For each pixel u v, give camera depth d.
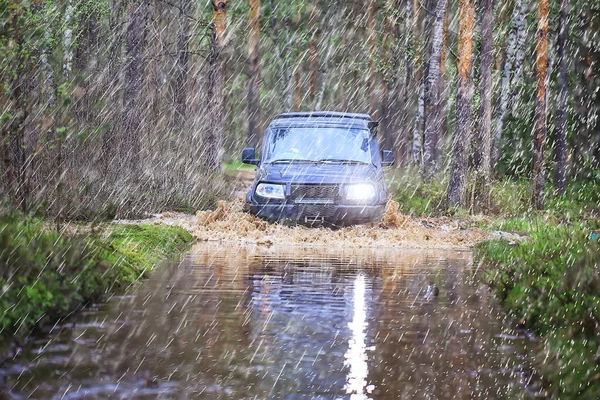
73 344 6.64
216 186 23.83
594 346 6.71
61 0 18.31
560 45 30.89
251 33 48.75
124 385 5.50
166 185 20.41
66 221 12.05
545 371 6.06
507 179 33.03
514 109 36.56
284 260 12.89
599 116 34.19
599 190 31.98
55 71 12.68
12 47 10.43
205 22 30.41
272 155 18.86
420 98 38.59
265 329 7.38
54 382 5.54
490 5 26.95
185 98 27.30
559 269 8.67
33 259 7.84
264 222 17.52
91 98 16.42
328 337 7.10
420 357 6.43
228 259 12.81
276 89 69.12
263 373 5.87
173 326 7.42
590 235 9.34
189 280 10.32
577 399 5.43
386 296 9.38
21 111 10.51
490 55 27.03
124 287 9.48
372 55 49.12
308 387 5.54
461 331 7.45
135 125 20.19
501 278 9.45
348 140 19.02
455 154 23.91
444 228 19.05
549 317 7.65
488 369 6.11
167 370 5.90
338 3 57.66
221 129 30.97
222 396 5.29
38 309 7.29
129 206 18.06
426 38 37.16
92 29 21.70
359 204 17.41
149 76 25.86
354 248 15.23
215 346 6.66
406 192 24.92
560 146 30.67
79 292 8.28
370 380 5.75
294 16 59.19
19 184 11.28
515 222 20.56
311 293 9.50
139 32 23.05
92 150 16.45
